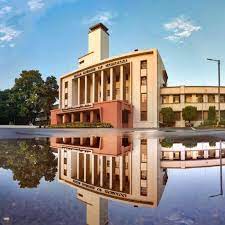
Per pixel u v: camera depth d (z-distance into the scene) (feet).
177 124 174.50
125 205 6.05
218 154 18.72
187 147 24.22
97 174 10.77
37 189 7.54
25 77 278.05
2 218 4.90
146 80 159.43
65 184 8.33
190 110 166.61
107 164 13.71
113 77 178.70
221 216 5.20
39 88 263.90
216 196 6.94
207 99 176.14
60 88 223.51
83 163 13.88
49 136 45.62
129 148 23.30
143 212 5.48
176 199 6.64
